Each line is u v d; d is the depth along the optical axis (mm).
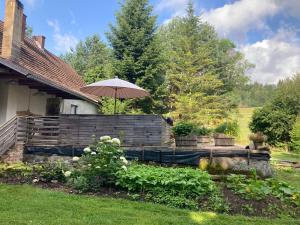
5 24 12219
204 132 15078
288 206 7238
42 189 7207
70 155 10891
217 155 10273
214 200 6973
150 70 26406
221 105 35219
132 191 7430
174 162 10367
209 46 41594
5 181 7766
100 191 7430
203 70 37531
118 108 22500
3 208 5676
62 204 6148
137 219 5594
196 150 10336
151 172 7668
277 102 27578
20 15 12812
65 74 19344
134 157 10500
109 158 7742
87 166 7820
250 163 10211
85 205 6215
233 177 8562
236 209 6797
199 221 5797
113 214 5785
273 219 6402
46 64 16891
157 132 11203
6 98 11945
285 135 26562
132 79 26547
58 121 11531
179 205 6852
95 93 14172
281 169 15383
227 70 47594
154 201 7027
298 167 16438
